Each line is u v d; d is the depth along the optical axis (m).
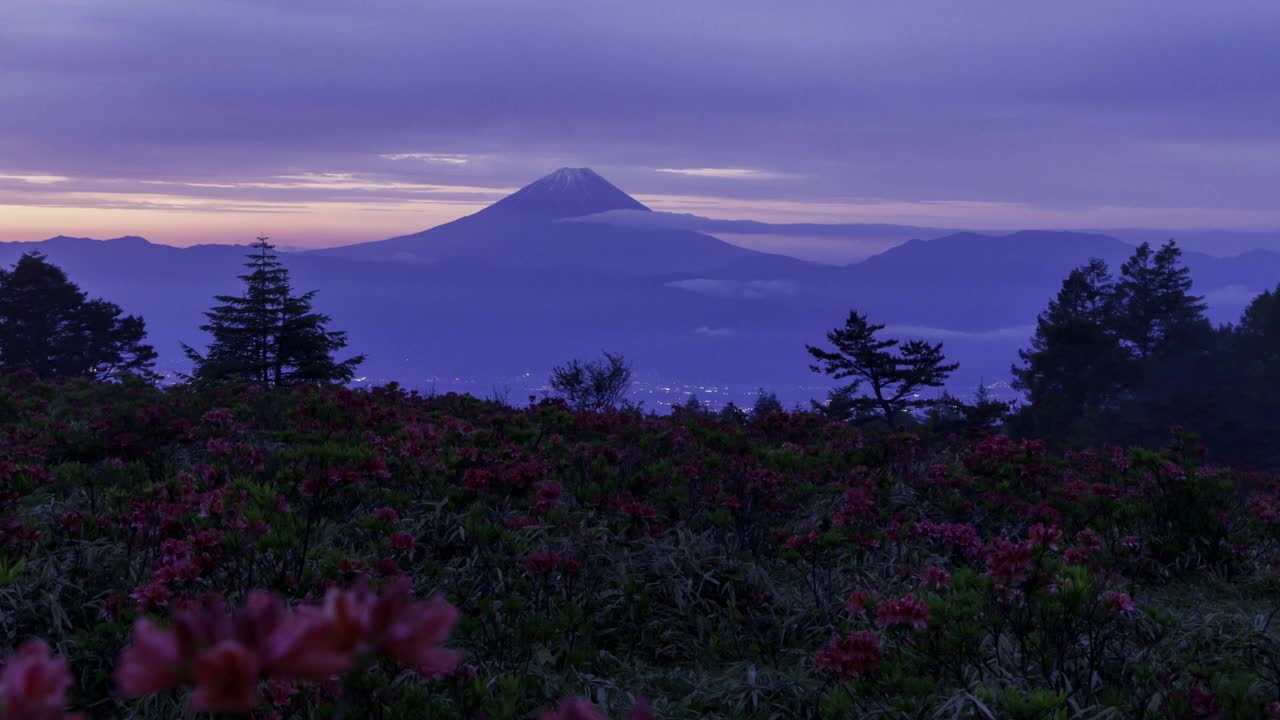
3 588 4.95
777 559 6.96
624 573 6.21
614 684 4.93
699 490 8.30
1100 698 4.46
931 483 8.91
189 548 5.07
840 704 4.15
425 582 5.81
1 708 0.83
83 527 6.12
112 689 4.37
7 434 9.13
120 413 8.92
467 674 4.12
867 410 46.81
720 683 5.05
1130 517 7.75
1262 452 35.56
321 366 30.64
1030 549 4.54
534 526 6.67
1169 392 43.12
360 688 3.75
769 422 11.48
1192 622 5.74
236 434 9.20
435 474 7.71
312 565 5.51
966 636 4.41
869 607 5.17
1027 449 8.60
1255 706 3.96
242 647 0.90
